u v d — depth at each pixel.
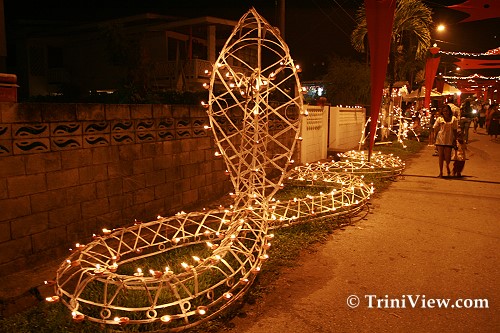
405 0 17.11
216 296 4.01
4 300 3.87
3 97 4.35
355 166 10.79
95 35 20.92
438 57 20.56
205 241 5.37
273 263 4.91
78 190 5.09
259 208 5.40
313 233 5.96
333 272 4.79
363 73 20.95
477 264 5.05
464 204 7.94
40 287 4.11
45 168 4.67
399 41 18.22
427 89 21.17
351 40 18.41
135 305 3.75
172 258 4.93
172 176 6.69
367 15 8.53
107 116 5.44
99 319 3.28
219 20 18.64
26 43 22.56
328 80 21.94
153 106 6.21
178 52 19.16
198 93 8.68
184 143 6.90
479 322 3.74
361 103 21.17
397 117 19.55
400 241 5.84
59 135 4.82
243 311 3.91
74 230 5.06
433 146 18.12
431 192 8.97
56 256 4.83
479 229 6.41
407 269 4.89
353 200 7.08
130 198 5.90
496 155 15.30
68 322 3.50
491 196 8.60
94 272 3.64
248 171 5.20
